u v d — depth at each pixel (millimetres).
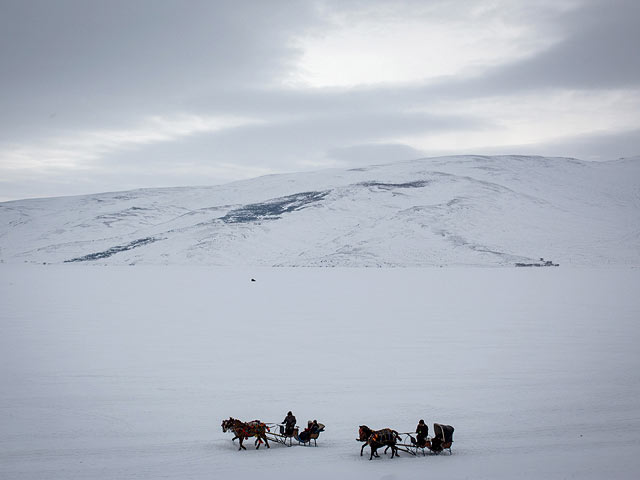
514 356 26531
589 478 12141
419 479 12203
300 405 18766
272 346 29906
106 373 23266
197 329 36344
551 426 16312
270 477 12523
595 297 58562
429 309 48406
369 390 20562
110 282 91938
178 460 13758
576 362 25047
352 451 14680
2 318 41156
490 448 14469
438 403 18859
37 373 23234
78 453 14219
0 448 14531
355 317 43031
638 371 23156
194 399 19422
